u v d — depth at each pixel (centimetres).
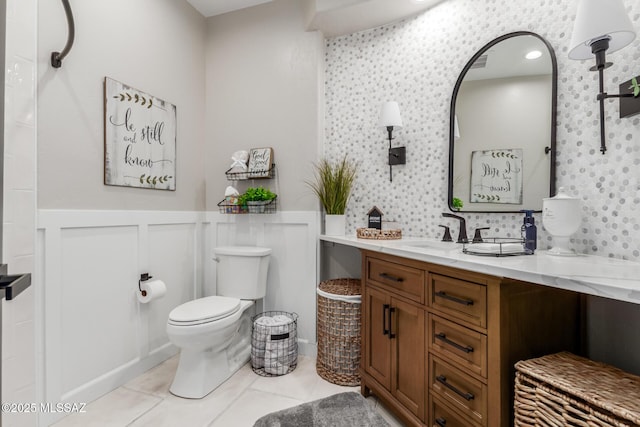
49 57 162
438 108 211
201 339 183
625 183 134
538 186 165
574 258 131
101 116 189
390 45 235
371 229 212
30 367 118
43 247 160
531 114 168
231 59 271
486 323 116
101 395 185
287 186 252
